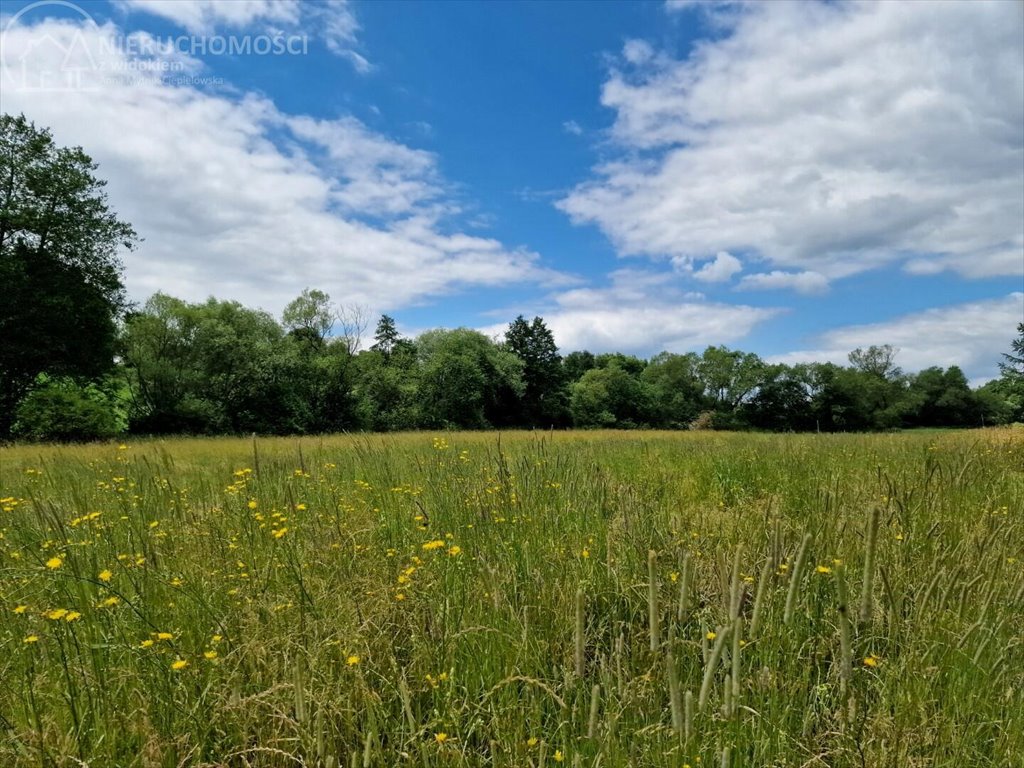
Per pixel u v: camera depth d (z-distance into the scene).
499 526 4.05
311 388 41.88
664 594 3.00
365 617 2.66
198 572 3.23
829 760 2.06
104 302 29.80
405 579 2.98
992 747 2.08
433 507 4.53
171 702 2.10
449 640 2.51
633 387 80.00
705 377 84.88
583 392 75.56
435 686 2.23
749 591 2.90
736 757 1.89
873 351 89.69
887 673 2.27
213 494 5.34
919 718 2.11
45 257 28.77
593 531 3.96
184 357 40.16
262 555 3.47
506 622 2.67
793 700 2.25
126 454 8.43
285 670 2.22
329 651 2.44
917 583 2.85
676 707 1.64
